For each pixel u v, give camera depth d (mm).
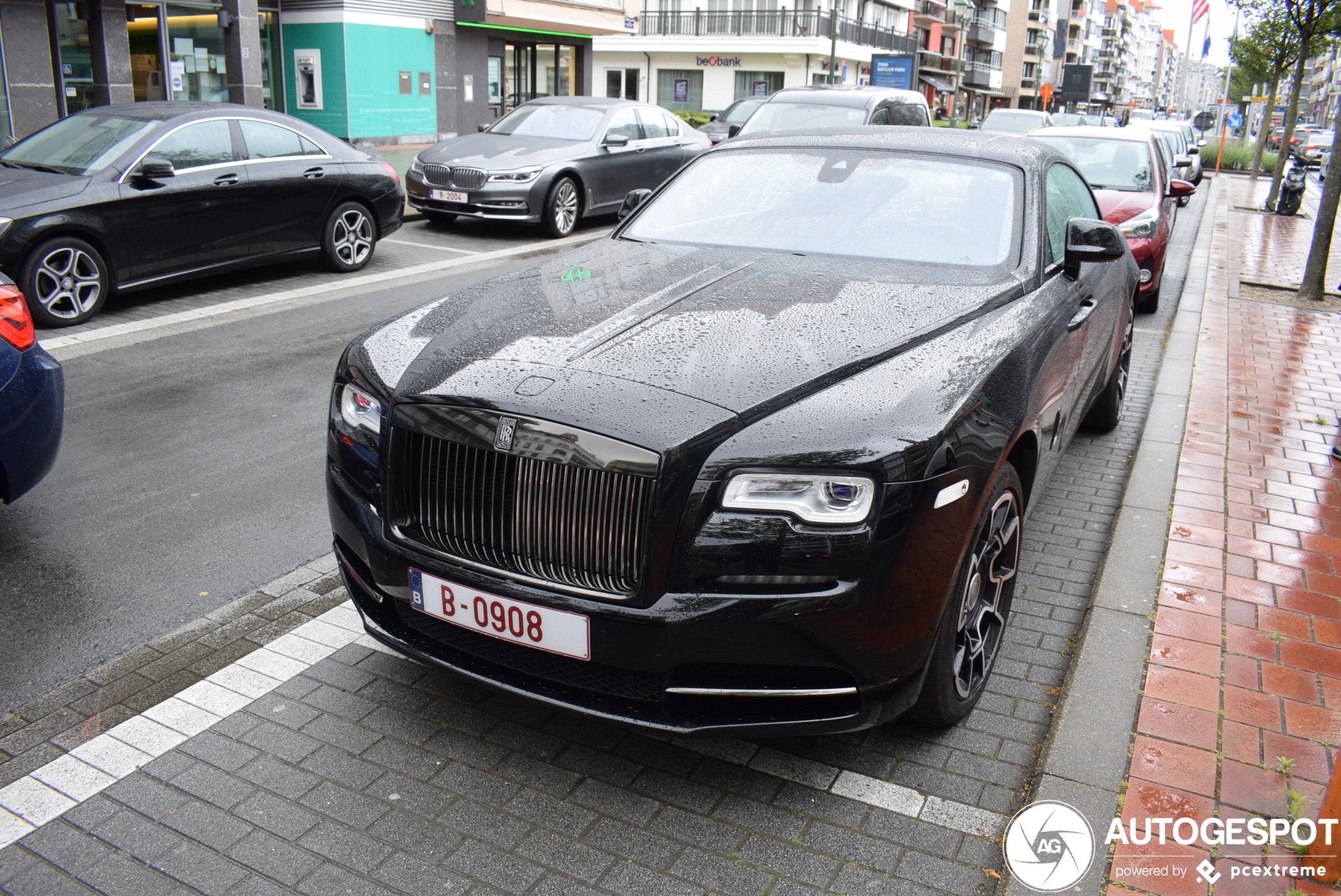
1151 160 9469
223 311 7965
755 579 2293
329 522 4289
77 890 2254
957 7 68562
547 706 2498
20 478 3686
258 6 23000
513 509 2414
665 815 2531
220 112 8461
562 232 12195
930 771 2727
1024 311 3230
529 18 27016
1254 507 4414
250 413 5613
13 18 14758
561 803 2568
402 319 3162
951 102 69625
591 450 2309
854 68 50969
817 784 2664
